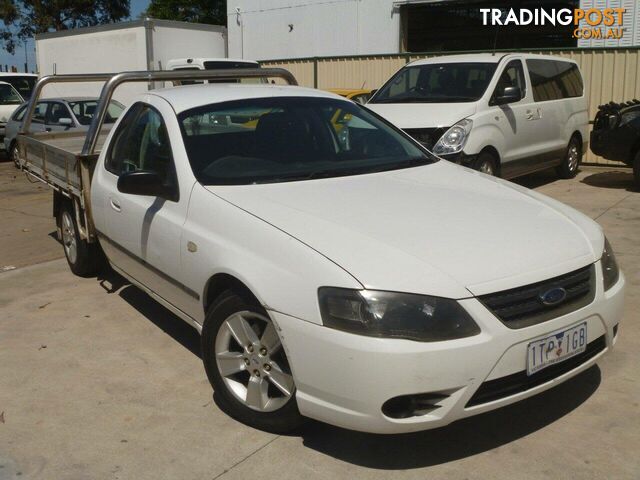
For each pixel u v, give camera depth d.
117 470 3.21
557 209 3.81
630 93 12.05
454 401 2.87
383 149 4.62
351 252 3.06
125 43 16.92
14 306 5.49
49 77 7.22
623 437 3.33
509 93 8.48
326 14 18.75
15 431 3.57
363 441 3.37
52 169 6.30
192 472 3.17
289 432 3.43
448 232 3.28
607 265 3.48
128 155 4.82
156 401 3.85
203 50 17.56
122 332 4.87
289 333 3.05
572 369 3.21
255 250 3.31
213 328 3.57
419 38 18.97
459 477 3.06
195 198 3.83
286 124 4.48
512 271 3.03
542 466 3.12
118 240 4.75
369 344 2.81
